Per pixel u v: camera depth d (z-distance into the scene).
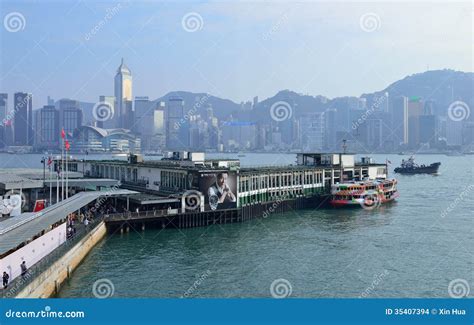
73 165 165.88
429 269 66.06
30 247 53.56
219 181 101.94
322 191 135.75
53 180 102.56
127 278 61.25
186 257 72.12
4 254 47.47
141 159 139.12
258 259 71.12
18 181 90.00
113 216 88.62
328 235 89.44
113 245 79.81
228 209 102.62
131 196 101.19
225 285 58.62
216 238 86.31
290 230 94.75
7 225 54.62
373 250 76.94
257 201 113.75
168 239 84.88
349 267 66.94
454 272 64.69
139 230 91.69
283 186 123.88
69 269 61.25
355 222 105.06
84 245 71.00
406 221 106.25
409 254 74.38
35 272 49.41
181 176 105.44
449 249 77.69
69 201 79.56
